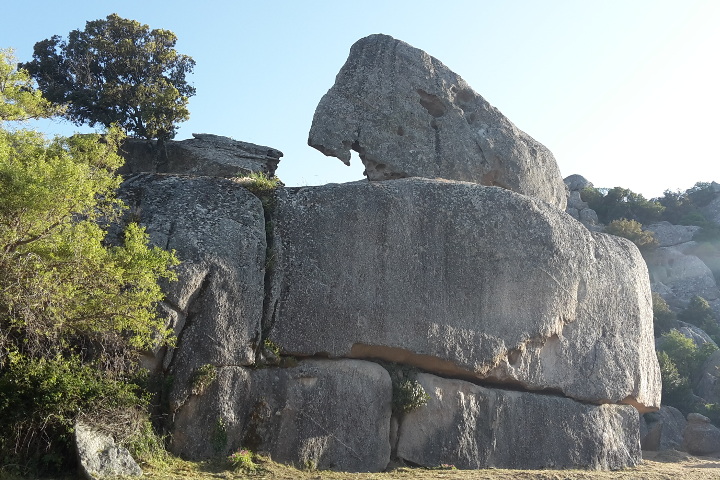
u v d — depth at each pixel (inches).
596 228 2495.1
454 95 1139.3
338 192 930.7
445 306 910.4
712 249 2549.2
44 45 1531.7
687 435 1272.1
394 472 818.8
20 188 639.1
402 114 1090.7
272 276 874.1
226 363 809.5
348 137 1064.8
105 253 707.4
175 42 1598.2
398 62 1117.1
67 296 676.1
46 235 660.7
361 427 843.4
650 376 1072.8
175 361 794.8
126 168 1277.1
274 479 727.1
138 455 714.2
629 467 981.8
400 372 893.8
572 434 955.3
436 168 1078.4
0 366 698.2
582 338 1002.7
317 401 834.2
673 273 2437.3
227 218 883.4
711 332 2134.6
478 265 936.9
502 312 936.9
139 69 1533.0
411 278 908.0
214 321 817.5
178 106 1355.8
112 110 1443.2
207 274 833.5
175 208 880.3
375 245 909.2
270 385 826.8
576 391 979.3
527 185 1122.7
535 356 958.4
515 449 918.4
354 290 884.6
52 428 687.1
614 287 1047.0
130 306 711.7
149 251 735.1
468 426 898.7
